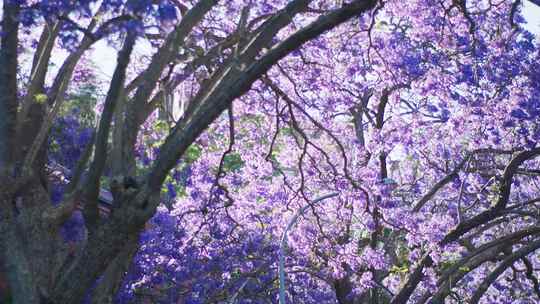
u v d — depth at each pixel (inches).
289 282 966.4
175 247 848.9
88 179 518.3
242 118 920.9
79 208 687.7
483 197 1024.9
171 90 624.7
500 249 1006.4
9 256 488.1
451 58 859.4
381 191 903.7
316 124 681.0
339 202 899.4
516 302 1249.4
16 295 486.0
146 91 524.4
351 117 1045.8
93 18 458.3
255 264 919.7
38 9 418.6
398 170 1123.3
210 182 890.7
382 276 1015.0
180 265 852.0
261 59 498.0
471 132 916.0
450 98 863.1
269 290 938.1
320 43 782.5
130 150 525.7
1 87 490.3
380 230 977.5
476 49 833.5
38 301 488.7
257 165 908.0
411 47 853.8
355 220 973.2
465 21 820.6
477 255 1081.4
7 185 490.0
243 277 896.3
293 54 770.2
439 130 938.7
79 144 891.4
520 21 854.5
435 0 818.2
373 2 505.7
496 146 924.6
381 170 982.4
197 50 633.0
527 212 948.0
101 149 508.4
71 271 497.0
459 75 848.9
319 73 807.1
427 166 1019.9
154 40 583.8
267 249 912.3
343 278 928.9
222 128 930.1
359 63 851.4
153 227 869.2
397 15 827.4
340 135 933.2
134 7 389.4
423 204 1009.5
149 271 839.1
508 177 922.1
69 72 509.0
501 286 1236.5
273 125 887.1
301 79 807.1
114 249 498.6
